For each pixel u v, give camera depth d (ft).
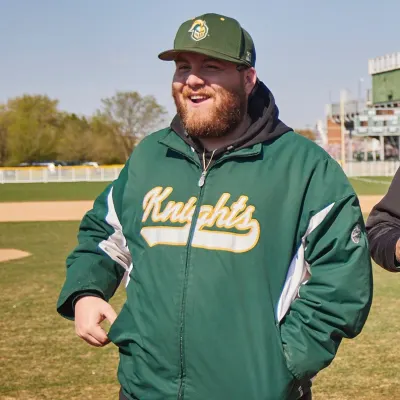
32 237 55.88
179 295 8.11
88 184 153.17
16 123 250.78
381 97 187.52
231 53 8.21
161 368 8.18
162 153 8.96
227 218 8.18
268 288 8.04
